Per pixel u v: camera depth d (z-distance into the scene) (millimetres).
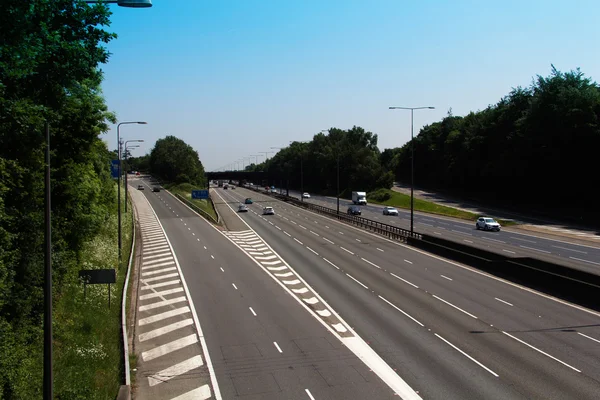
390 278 35000
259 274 37875
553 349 19938
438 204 100438
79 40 18594
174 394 16906
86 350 20266
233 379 18000
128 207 78500
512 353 19562
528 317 24703
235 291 32312
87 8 17953
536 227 65062
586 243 50781
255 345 21609
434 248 46219
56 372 17609
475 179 112062
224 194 163125
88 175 32406
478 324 23672
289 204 117938
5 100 15906
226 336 23031
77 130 26391
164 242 56156
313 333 23047
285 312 26938
